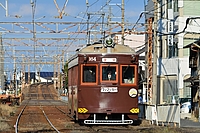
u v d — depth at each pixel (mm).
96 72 30516
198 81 44469
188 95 54719
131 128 29812
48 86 197625
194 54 47500
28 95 149750
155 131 27250
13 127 32312
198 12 55094
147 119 36906
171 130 28234
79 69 30516
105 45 30766
